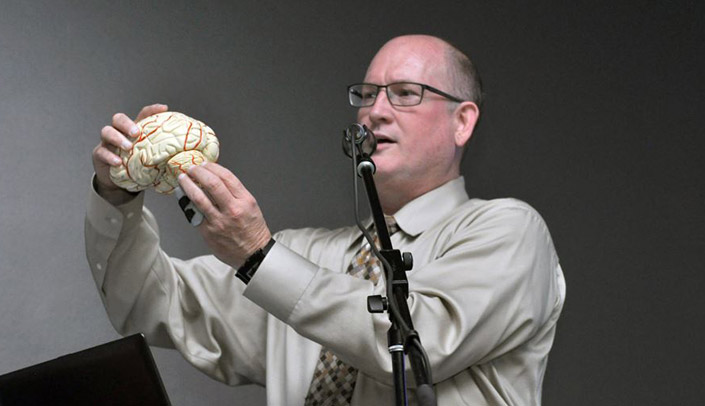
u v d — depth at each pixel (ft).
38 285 14.25
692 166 16.76
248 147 15.64
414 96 10.35
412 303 8.55
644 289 16.47
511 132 16.69
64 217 14.53
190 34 15.62
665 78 16.92
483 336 8.65
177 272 10.34
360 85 10.51
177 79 15.40
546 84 16.85
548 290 9.41
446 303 8.63
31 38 14.78
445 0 16.75
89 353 6.71
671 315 16.42
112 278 9.71
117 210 9.29
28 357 13.99
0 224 14.20
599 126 16.81
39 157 14.53
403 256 7.19
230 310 10.28
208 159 8.39
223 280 10.37
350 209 15.97
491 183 16.53
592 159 16.75
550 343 9.73
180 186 8.02
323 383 9.18
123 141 8.43
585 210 16.61
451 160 10.52
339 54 16.31
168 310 9.97
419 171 10.25
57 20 14.96
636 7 17.07
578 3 17.06
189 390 14.92
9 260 14.16
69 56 14.92
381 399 8.91
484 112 16.63
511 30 16.90
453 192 10.39
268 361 9.70
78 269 14.49
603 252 16.51
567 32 16.98
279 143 15.81
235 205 8.01
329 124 16.12
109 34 15.17
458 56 10.87
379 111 10.25
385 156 10.16
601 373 16.21
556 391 16.10
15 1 14.80
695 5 17.03
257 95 15.84
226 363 10.30
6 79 14.57
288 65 16.07
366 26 16.48
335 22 16.40
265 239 8.32
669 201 16.69
